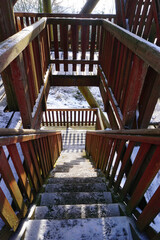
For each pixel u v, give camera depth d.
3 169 1.06
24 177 1.49
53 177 2.78
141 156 1.31
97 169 3.17
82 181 2.59
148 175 1.15
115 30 2.27
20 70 1.50
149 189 1.66
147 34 2.06
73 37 3.56
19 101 1.72
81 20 3.28
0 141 0.93
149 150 1.26
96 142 3.52
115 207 1.69
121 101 2.28
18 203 1.32
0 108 2.66
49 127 6.82
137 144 2.08
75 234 1.33
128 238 1.31
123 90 2.17
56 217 1.61
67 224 1.39
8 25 2.00
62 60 3.79
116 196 1.93
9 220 1.18
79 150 5.59
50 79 4.04
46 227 1.37
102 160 2.92
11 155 1.23
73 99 10.92
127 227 1.37
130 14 2.49
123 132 1.66
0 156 1.02
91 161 4.12
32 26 1.95
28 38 1.58
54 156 3.78
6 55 1.00
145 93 1.92
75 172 3.06
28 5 12.73
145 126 2.03
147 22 2.01
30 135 1.59
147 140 1.14
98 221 1.41
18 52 1.28
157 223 1.35
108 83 2.98
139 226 1.29
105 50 3.34
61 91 11.62
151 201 1.10
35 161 1.89
